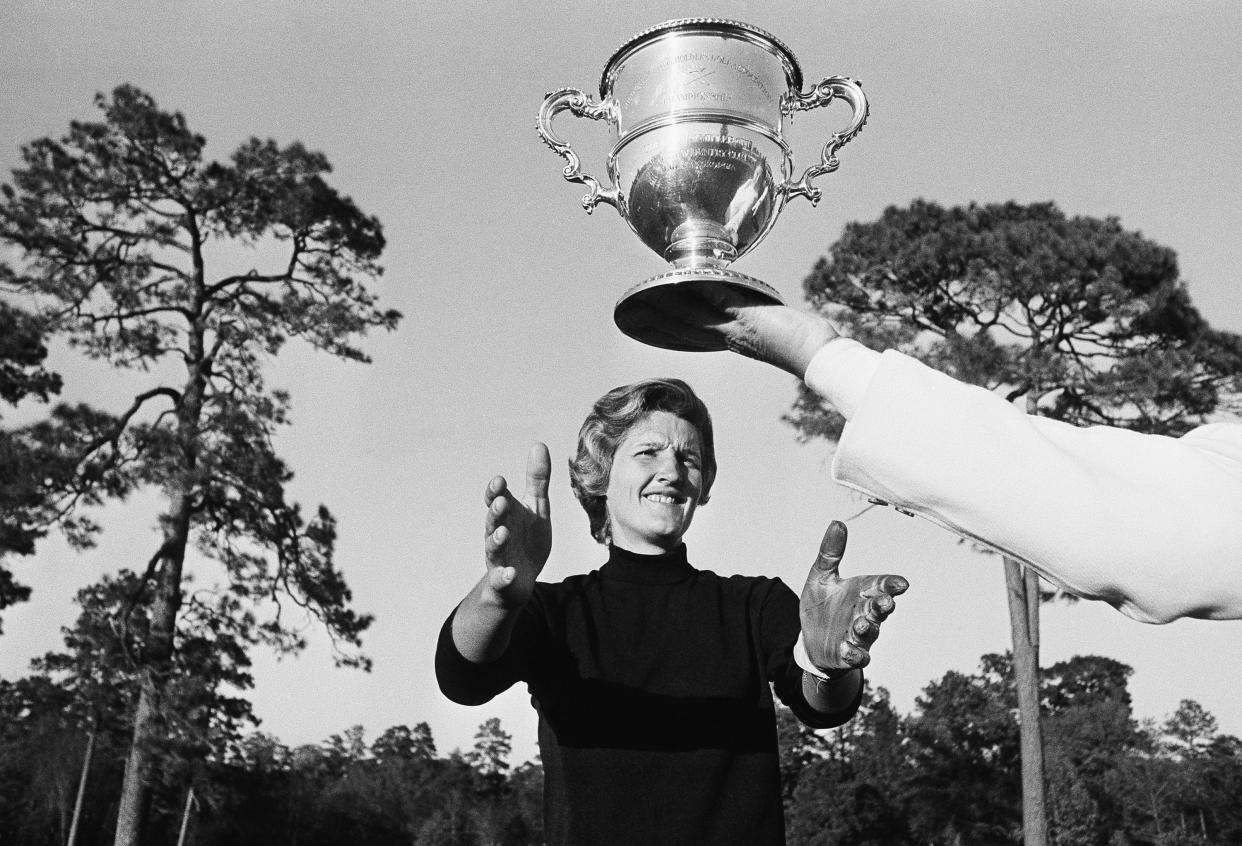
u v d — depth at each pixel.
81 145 21.69
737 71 1.91
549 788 2.00
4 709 21.36
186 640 22.03
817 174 1.97
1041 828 21.58
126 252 22.05
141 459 20.77
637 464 2.28
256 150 22.47
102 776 65.62
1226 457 1.00
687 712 1.99
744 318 1.15
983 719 69.25
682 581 2.17
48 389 21.62
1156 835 74.38
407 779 93.50
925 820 66.94
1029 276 21.17
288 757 52.12
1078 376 20.72
